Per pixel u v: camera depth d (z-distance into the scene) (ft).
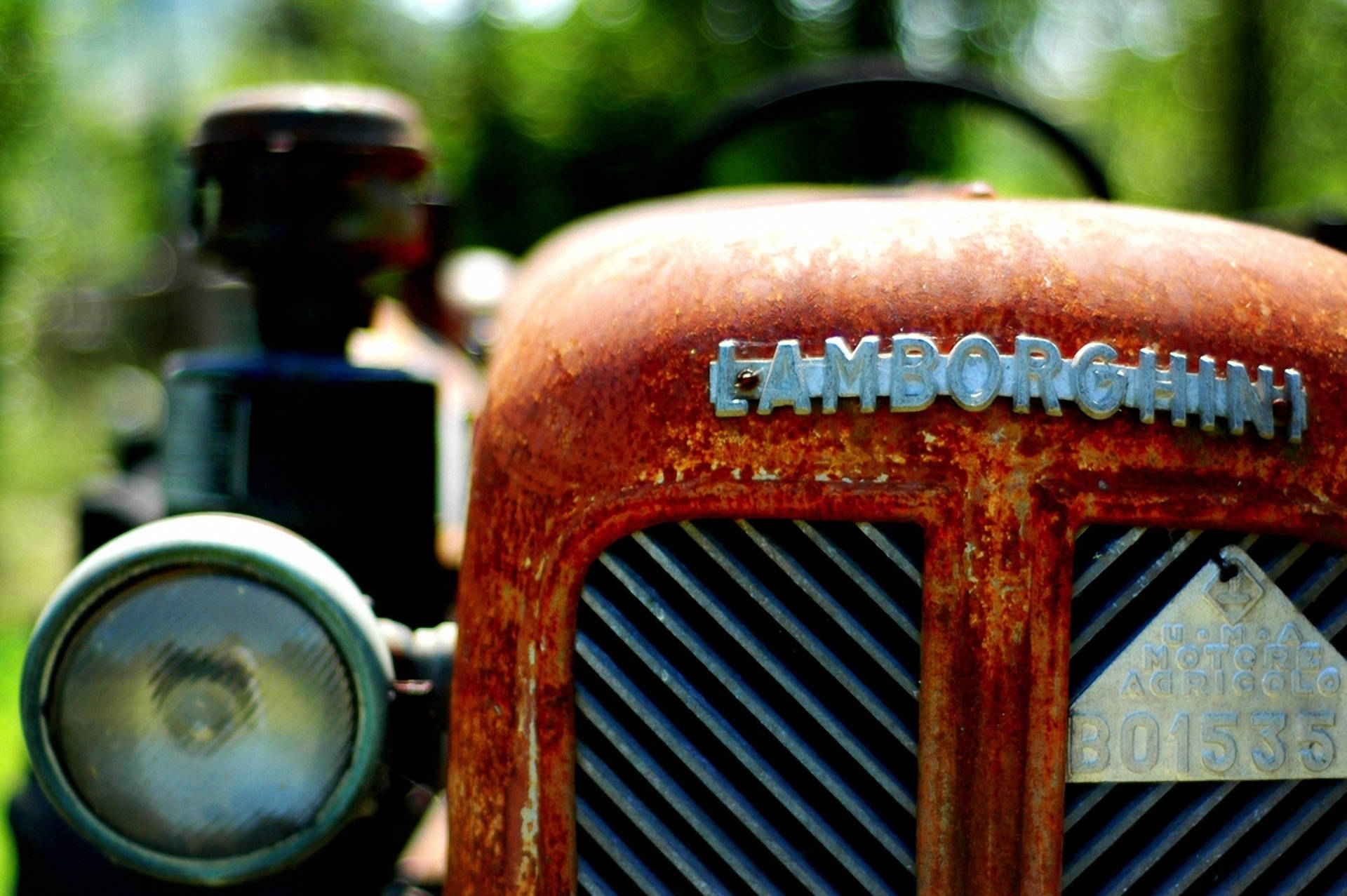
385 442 4.33
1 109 15.92
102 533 4.86
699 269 3.76
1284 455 3.64
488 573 3.79
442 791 4.25
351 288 4.58
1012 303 3.63
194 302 14.24
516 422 3.81
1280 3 27.99
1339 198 28.32
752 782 3.70
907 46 27.71
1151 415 3.60
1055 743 3.60
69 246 23.31
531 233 25.67
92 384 25.54
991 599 3.59
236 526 3.77
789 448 3.63
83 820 3.74
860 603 3.67
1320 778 3.65
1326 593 3.68
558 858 3.72
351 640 3.73
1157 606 3.64
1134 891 3.67
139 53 34.30
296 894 4.17
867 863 3.67
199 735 3.73
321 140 4.43
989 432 3.60
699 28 26.96
